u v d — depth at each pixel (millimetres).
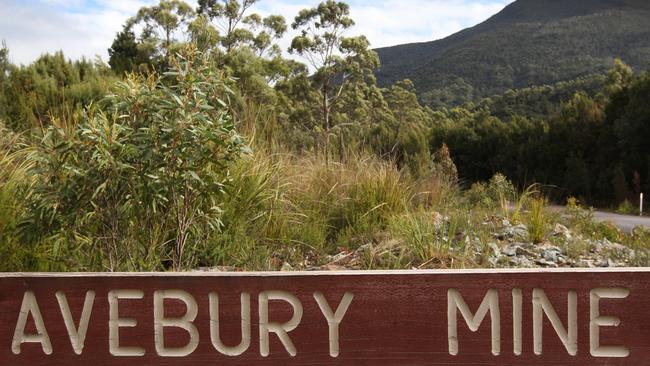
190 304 1790
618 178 28266
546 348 1740
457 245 4824
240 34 27984
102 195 3051
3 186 3756
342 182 5879
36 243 3236
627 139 31531
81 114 3113
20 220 3244
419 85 184500
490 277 1751
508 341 1748
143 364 1793
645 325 1726
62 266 3525
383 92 56031
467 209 6836
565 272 1738
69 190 2924
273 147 5898
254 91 18281
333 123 36281
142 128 2926
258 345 1781
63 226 3066
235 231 4336
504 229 5895
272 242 4570
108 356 1799
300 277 1775
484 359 1752
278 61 29469
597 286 1733
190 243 3926
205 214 3520
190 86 3043
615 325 1731
